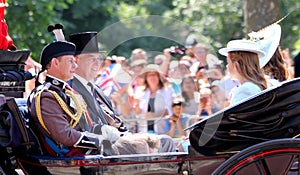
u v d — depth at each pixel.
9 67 12.24
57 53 12.23
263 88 12.91
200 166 11.76
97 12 41.53
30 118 12.12
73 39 12.79
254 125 11.75
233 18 34.75
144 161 11.70
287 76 14.87
